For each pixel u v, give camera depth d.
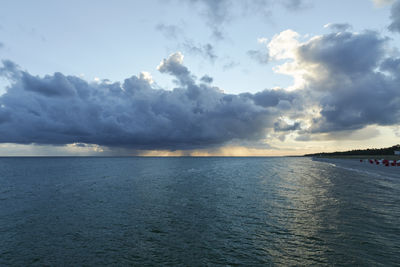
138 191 29.78
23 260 10.72
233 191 28.77
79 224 15.84
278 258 10.16
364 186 29.77
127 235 13.54
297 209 18.55
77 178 47.19
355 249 10.75
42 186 35.50
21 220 17.03
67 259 10.73
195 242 12.26
